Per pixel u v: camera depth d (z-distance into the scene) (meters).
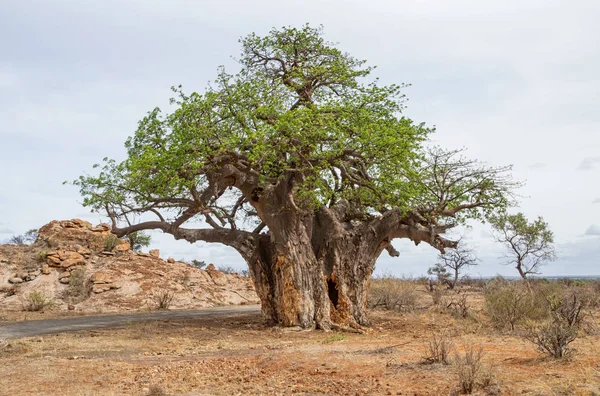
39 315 26.86
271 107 18.70
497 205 21.11
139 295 33.12
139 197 19.55
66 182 19.23
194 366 11.24
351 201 22.39
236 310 31.89
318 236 21.27
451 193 21.58
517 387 7.91
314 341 15.95
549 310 14.52
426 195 21.11
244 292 40.81
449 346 11.16
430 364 9.77
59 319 24.95
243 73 21.52
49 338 16.89
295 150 18.22
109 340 16.56
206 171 19.09
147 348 15.04
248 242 21.52
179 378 10.08
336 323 20.30
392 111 20.84
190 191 19.31
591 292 25.66
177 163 17.72
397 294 28.39
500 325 17.00
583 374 8.48
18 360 12.58
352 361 10.73
